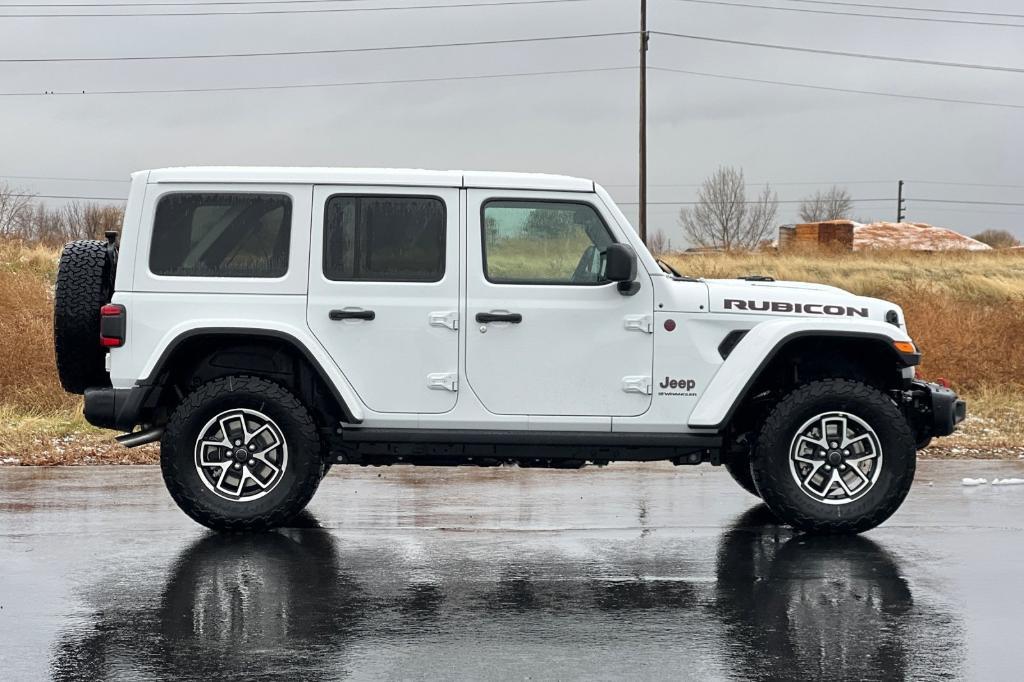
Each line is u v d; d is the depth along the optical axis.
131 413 7.39
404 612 5.69
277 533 7.54
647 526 7.87
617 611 5.73
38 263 23.55
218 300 7.48
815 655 5.04
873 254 35.81
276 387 7.46
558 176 7.62
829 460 7.56
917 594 6.07
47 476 9.87
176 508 8.39
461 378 7.54
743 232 66.19
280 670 4.81
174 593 6.03
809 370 7.98
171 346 7.31
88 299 7.54
